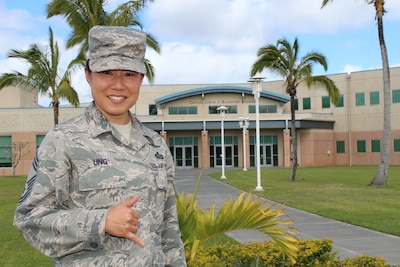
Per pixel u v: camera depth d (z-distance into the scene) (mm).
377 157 49344
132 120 2355
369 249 8133
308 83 26281
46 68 22953
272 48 25703
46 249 1951
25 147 43344
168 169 2459
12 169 43156
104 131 2170
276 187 21578
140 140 2275
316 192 18875
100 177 2059
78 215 1926
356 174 32188
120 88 2223
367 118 49969
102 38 2197
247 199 3818
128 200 1989
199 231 3900
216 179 28531
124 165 2121
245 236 9305
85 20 18312
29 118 43531
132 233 1968
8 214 13383
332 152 51375
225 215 3809
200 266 4840
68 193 2064
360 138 50312
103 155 2102
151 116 48156
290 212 12898
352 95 50875
